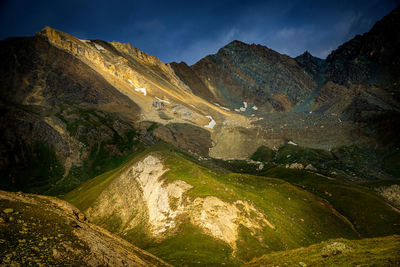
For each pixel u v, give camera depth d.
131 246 41.00
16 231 24.89
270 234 67.75
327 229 86.38
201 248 58.03
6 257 21.06
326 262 30.22
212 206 70.12
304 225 84.25
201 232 64.31
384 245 31.97
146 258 38.41
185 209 71.50
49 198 40.69
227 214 69.06
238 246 60.81
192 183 80.38
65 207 39.44
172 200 76.50
